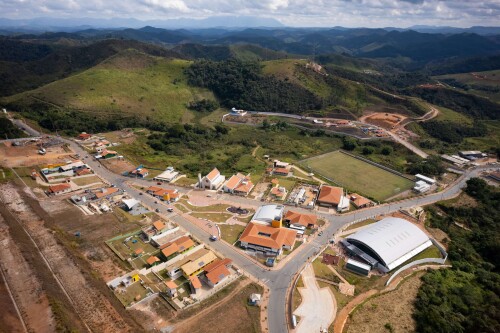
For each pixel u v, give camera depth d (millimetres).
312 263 101375
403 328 80812
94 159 174500
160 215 125750
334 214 131875
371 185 163625
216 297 85938
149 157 186750
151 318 78000
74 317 70312
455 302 90562
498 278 101562
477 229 134000
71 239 103812
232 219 125562
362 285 93125
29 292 73500
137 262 97625
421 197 150750
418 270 102812
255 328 77000
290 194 147250
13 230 97750
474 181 156625
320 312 82750
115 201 133625
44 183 143625
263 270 98000
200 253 103062
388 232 110250
